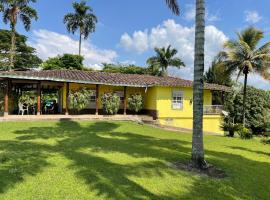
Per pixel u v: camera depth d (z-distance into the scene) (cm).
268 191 772
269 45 2689
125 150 1133
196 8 977
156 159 1005
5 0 3381
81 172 788
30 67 5284
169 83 2597
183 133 1838
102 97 2373
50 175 752
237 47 2739
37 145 1144
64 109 2386
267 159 1199
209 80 3694
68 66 4931
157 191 691
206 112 2838
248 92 3275
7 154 951
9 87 2181
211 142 1580
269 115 3247
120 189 682
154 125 2180
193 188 736
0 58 4794
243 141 1748
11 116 1958
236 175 893
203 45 972
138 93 2620
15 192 630
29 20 3519
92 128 1742
